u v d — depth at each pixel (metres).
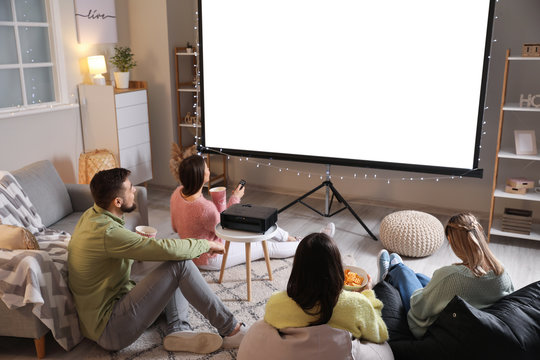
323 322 1.52
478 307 1.80
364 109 3.70
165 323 2.43
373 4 3.51
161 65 4.62
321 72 3.78
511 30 3.62
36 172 3.02
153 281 2.11
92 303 2.12
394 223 3.25
